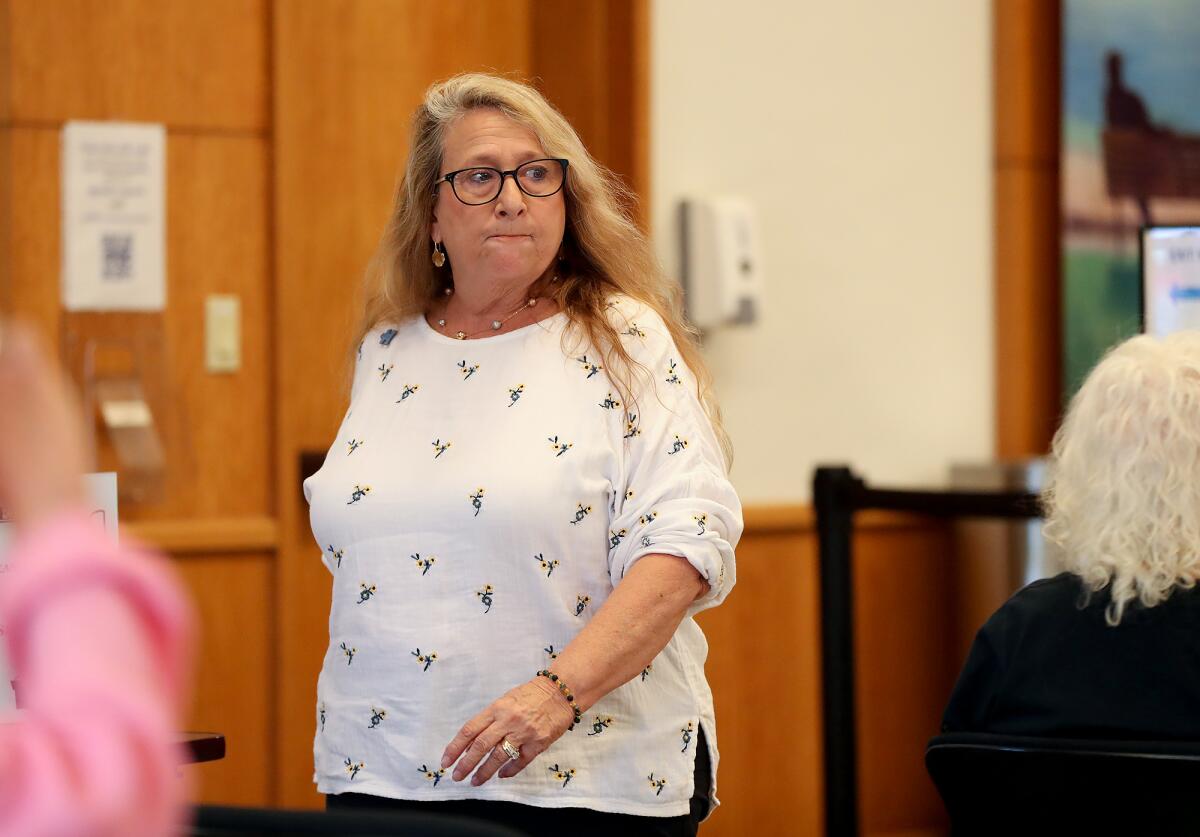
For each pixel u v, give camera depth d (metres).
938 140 14.58
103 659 2.11
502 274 7.01
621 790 6.54
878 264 14.35
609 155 13.47
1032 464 13.71
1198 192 14.88
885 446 14.38
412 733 6.60
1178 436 6.18
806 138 14.04
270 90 12.94
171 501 12.62
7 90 12.18
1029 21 14.73
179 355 12.66
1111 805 5.89
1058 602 6.35
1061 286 14.62
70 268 12.34
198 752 6.35
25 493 2.17
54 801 1.96
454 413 6.99
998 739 6.08
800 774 13.91
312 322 12.99
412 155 7.40
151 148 12.56
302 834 3.76
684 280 13.52
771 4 13.88
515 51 13.83
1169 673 6.03
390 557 6.77
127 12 12.51
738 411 13.80
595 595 6.64
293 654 12.80
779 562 13.84
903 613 14.30
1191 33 14.85
